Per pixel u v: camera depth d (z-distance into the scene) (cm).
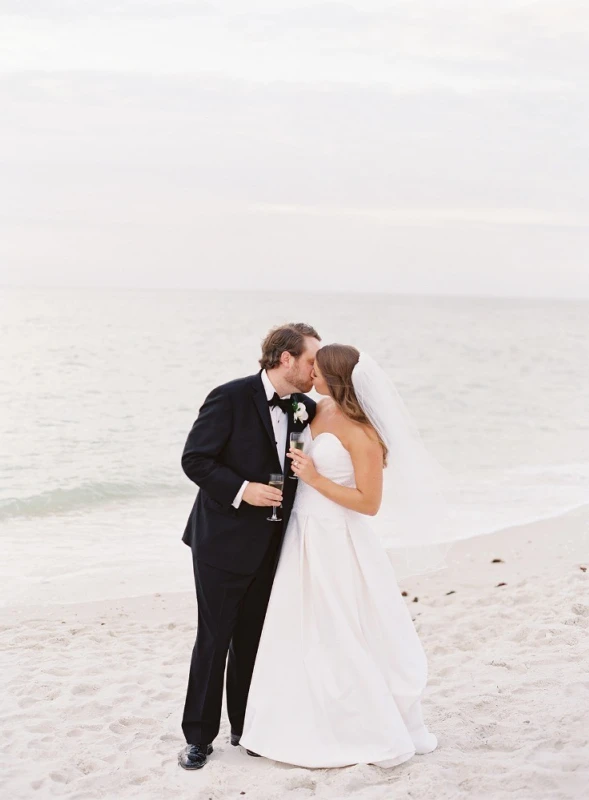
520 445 1653
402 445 390
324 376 374
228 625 375
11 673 510
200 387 2498
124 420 1862
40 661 535
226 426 370
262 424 372
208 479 363
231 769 370
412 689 375
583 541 834
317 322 6988
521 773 349
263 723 373
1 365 2883
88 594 705
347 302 14062
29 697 466
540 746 380
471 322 7688
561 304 16438
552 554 792
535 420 2039
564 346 4816
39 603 679
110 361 3173
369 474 372
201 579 374
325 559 375
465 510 1005
